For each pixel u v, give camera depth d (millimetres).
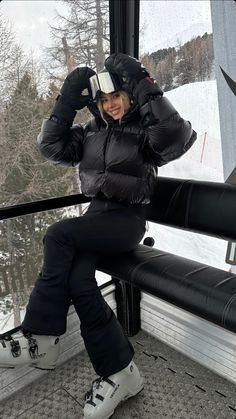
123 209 1556
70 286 1362
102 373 1388
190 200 1632
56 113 1561
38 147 1682
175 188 1704
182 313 1766
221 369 1657
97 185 1580
